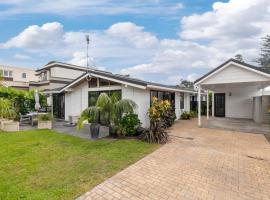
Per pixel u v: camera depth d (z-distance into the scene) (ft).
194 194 12.24
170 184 13.47
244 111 51.85
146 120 34.32
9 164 16.70
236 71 34.30
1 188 12.44
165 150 21.47
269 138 28.12
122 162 17.51
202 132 32.45
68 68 82.64
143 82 31.60
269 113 41.39
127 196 11.87
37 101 43.91
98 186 12.96
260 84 40.93
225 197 11.97
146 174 15.01
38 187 12.65
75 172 15.12
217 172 15.62
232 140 26.73
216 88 53.62
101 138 27.43
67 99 46.55
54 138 27.04
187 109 56.90
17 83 85.87
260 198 11.98
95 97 39.40
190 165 17.02
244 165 17.25
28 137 27.40
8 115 38.86
